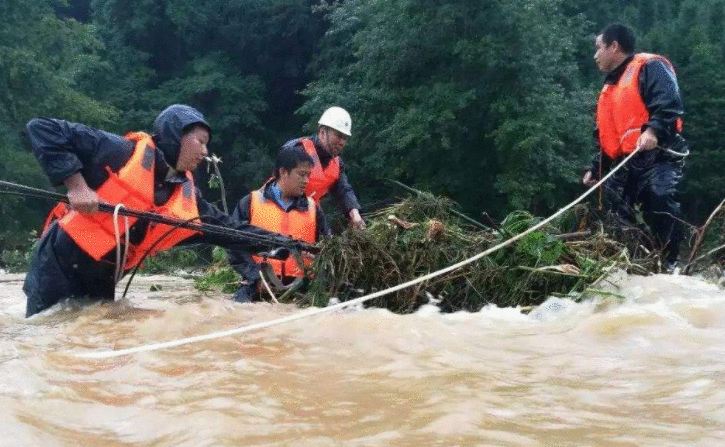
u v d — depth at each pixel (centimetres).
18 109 3198
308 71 4200
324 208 2552
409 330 285
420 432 151
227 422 158
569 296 423
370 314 319
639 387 194
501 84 2811
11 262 1352
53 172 403
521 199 2714
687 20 4706
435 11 2858
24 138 3259
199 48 4369
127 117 3888
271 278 470
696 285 429
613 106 657
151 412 167
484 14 2775
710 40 4559
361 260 444
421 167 2894
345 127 669
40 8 3469
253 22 4256
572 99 3014
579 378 207
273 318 359
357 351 249
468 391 189
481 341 269
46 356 234
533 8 2786
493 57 2709
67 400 176
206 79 3959
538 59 2795
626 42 657
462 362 230
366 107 3041
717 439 146
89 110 3397
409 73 3002
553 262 446
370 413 167
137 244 439
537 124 2662
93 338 304
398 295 447
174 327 335
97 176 423
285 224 541
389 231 464
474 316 353
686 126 3894
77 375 210
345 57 3803
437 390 191
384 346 257
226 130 3966
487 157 2858
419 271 452
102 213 421
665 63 634
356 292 451
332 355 242
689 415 165
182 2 4103
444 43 2872
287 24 4216
